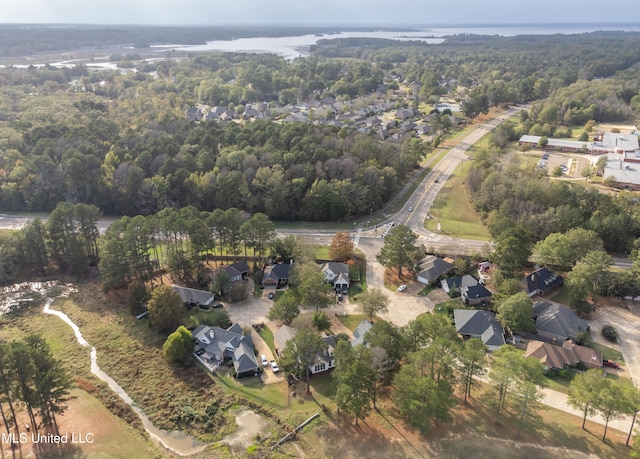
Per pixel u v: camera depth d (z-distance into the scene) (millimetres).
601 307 106125
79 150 168750
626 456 67438
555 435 71562
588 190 153125
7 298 115312
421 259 125312
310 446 71625
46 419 74625
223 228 123312
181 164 168500
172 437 74812
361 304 102250
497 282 110500
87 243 129125
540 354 87562
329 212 157375
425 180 190000
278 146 179750
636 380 83375
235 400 81875
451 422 74438
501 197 154000
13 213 161750
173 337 90812
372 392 74938
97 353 94812
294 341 83125
